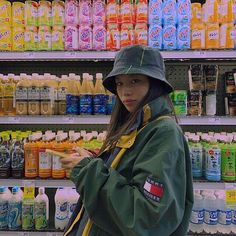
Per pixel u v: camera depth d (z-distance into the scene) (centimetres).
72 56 203
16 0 247
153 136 94
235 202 203
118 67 99
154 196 84
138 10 208
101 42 208
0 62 262
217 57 200
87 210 95
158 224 87
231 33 202
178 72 261
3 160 201
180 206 90
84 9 210
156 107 100
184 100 208
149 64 98
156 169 86
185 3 206
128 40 206
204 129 263
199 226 210
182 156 92
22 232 206
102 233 97
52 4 211
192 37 205
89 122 203
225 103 225
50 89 206
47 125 268
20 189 221
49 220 223
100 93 206
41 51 204
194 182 194
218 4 205
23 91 206
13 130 267
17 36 209
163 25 209
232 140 215
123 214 87
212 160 196
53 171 201
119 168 99
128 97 101
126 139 101
